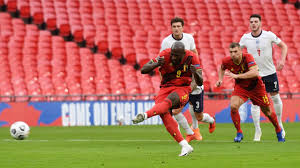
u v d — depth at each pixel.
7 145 32.38
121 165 21.45
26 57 68.19
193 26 82.38
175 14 83.25
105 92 65.38
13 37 71.50
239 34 80.38
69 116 57.94
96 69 68.50
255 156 24.67
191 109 36.06
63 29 75.81
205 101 60.53
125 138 39.53
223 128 51.28
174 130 24.66
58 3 79.31
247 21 85.25
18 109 57.00
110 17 80.00
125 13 81.31
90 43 74.44
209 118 36.91
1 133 45.62
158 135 42.91
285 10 87.81
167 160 23.06
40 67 66.69
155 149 29.00
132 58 72.50
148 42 75.38
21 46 70.00
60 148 29.97
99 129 51.47
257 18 35.78
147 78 68.56
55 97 63.47
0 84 63.41
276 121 34.47
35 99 62.72
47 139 38.25
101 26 76.75
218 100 60.78
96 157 24.62
